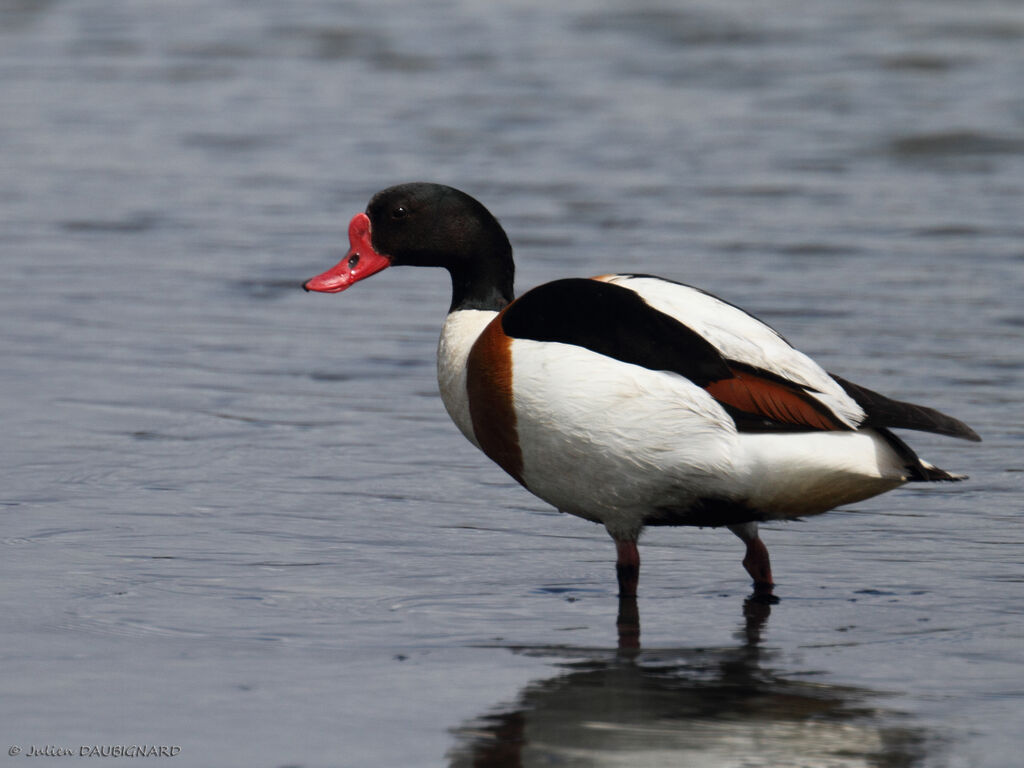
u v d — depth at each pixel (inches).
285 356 579.5
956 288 654.5
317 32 1373.0
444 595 349.7
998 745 263.3
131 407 513.3
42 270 703.1
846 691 288.8
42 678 292.4
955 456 461.7
